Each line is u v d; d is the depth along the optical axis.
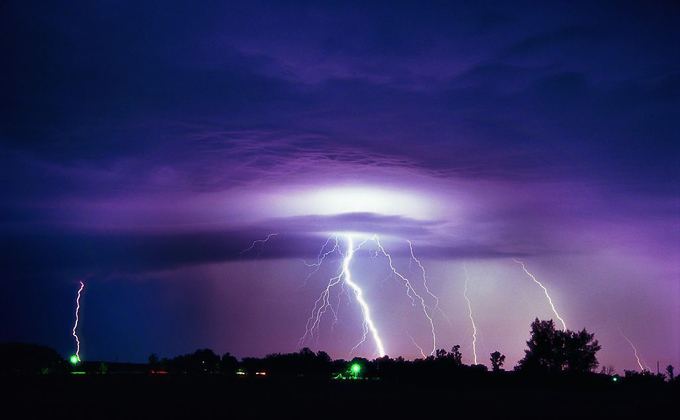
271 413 23.11
